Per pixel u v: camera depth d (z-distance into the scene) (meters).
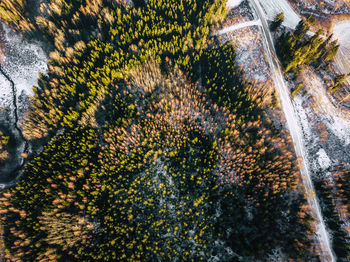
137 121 72.12
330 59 65.44
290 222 50.25
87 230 57.59
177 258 51.91
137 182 63.25
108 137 70.06
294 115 62.12
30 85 72.00
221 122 67.94
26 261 52.75
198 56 75.69
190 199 59.06
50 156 66.38
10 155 64.62
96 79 73.88
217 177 60.66
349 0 75.12
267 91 65.50
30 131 68.44
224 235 51.94
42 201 59.53
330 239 48.28
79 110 72.25
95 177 63.88
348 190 50.00
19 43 74.25
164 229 56.16
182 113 71.44
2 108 67.81
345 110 59.53
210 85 72.06
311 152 57.25
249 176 57.84
